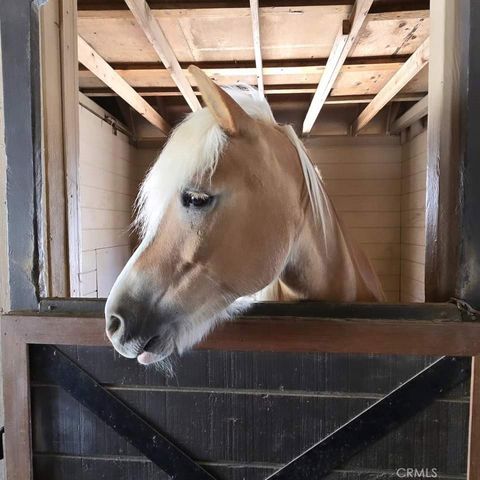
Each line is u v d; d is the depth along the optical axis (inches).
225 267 26.1
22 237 32.4
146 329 25.2
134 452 32.6
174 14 64.2
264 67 92.1
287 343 29.3
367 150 144.4
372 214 146.6
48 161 37.0
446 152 30.8
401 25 70.2
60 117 39.4
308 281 33.5
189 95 98.8
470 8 27.8
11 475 32.8
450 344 28.1
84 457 32.9
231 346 29.7
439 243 31.4
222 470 31.7
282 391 30.6
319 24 71.3
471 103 28.0
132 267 26.0
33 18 31.4
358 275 40.6
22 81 31.4
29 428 32.4
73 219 41.9
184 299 25.8
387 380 29.6
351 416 30.1
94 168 111.1
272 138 29.5
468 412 29.1
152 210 26.4
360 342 28.7
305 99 129.1
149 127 142.9
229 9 63.2
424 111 109.3
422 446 29.8
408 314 28.9
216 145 24.9
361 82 102.4
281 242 28.5
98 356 31.9
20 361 31.8
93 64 80.0
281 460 31.0
